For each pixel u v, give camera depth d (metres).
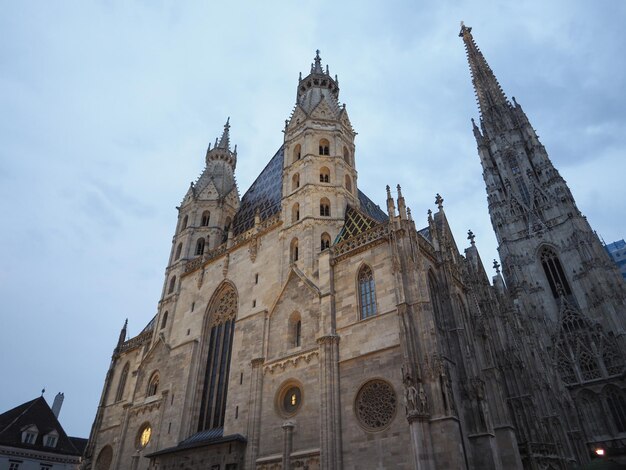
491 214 110.62
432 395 30.09
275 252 48.97
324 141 55.03
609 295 83.19
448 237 51.91
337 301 39.81
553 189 103.31
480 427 32.66
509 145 116.56
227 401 42.38
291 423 36.19
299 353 39.22
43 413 75.06
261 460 36.31
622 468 14.13
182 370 49.44
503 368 48.31
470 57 142.88
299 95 64.88
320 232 46.34
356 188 53.75
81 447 94.25
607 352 80.19
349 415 33.62
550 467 44.81
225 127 80.50
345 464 32.06
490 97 129.50
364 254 40.28
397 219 39.00
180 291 58.69
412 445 28.75
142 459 46.44
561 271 94.94
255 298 47.47
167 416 47.16
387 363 33.47
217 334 50.75
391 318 35.06
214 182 69.81
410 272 35.75
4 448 65.69
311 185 49.44
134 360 60.00
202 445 39.94
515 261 100.00
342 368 36.03
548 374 68.19
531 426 44.75
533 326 78.19
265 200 60.06
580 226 94.38
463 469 27.23
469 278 52.56
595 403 77.19
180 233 65.75
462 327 38.78
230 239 56.56
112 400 58.50
